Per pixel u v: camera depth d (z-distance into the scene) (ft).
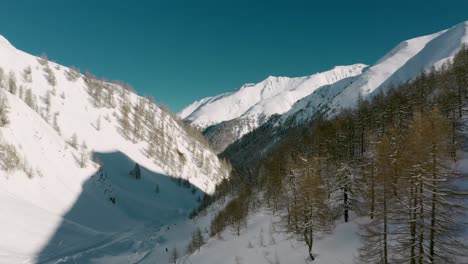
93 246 271.08
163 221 437.58
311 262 129.18
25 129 379.55
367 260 107.14
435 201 84.43
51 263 216.33
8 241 218.38
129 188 508.53
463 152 139.85
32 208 277.64
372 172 126.11
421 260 83.35
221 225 254.27
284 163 243.81
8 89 545.44
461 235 89.25
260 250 166.61
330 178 180.14
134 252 279.90
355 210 140.36
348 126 222.48
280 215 194.90
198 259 204.54
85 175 417.90
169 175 641.40
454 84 232.94
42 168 349.20
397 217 98.32
